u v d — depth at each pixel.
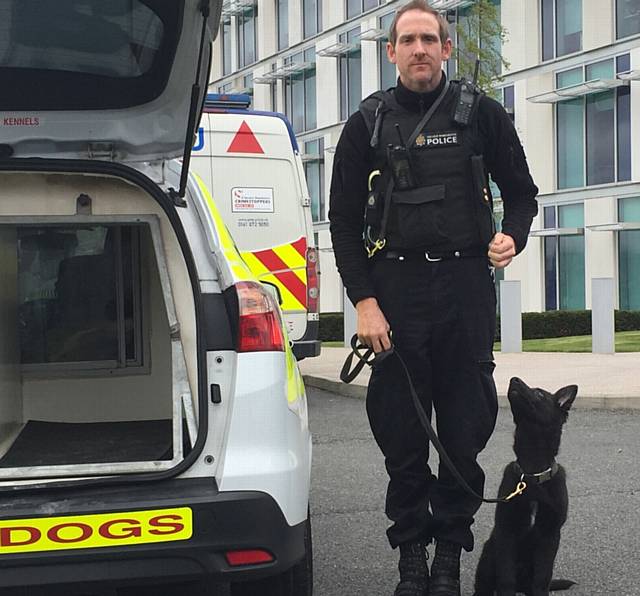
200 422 2.93
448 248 3.62
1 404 3.64
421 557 3.75
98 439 3.78
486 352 3.68
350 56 29.89
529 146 24.48
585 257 23.47
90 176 3.10
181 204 3.19
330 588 4.11
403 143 3.63
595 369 11.45
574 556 4.49
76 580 2.74
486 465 6.52
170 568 2.79
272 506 2.86
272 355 3.01
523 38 24.47
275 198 9.07
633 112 21.91
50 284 4.33
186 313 3.05
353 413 9.17
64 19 2.86
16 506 2.76
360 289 3.71
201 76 2.99
